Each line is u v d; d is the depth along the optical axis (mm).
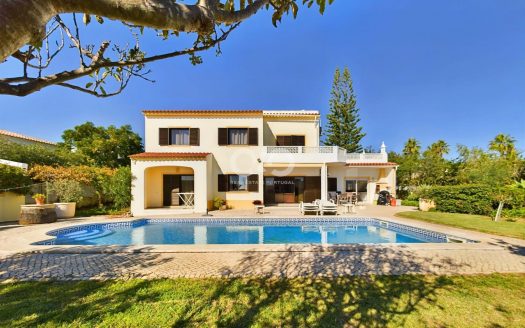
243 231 12391
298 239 11047
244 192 18641
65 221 12750
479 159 24188
